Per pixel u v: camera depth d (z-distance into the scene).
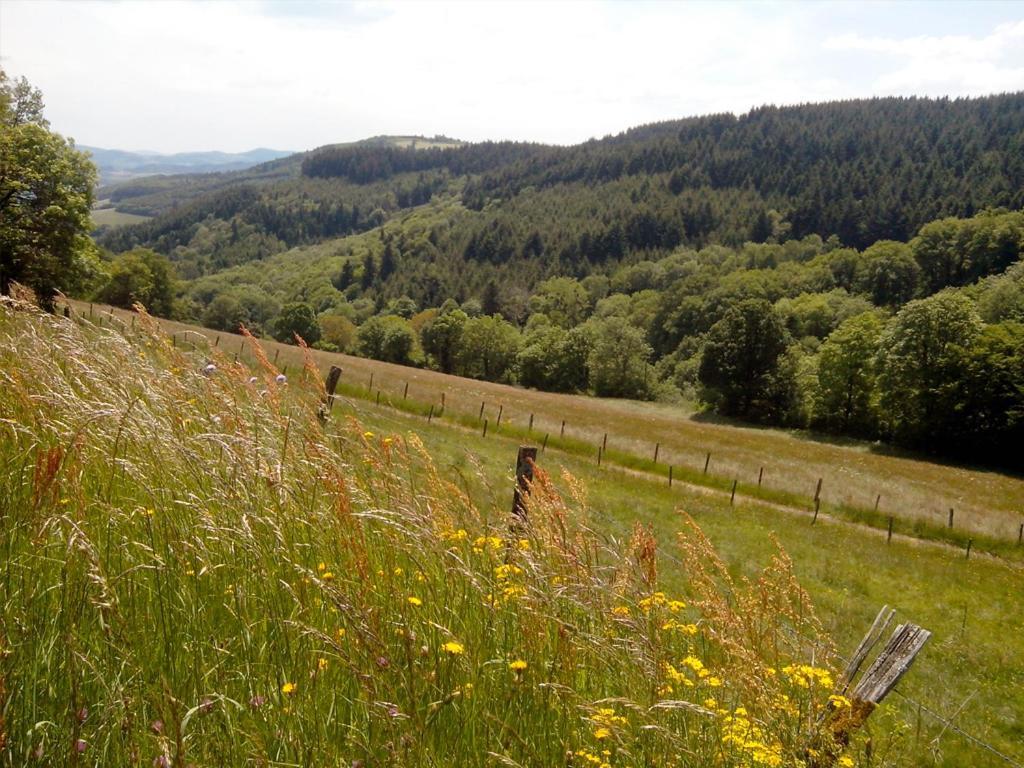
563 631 3.32
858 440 74.12
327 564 3.63
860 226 191.38
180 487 3.86
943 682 11.99
